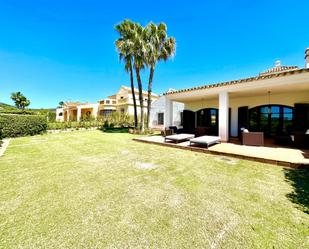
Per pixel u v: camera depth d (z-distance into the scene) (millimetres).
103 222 2623
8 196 3504
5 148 8734
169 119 13070
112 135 14484
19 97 38812
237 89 9148
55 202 3252
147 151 7977
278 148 7840
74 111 36719
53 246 2143
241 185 3984
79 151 7992
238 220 2641
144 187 3930
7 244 2178
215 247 2096
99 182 4242
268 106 11578
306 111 9891
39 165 5723
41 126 15250
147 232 2387
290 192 3580
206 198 3373
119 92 33250
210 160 6289
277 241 2184
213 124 14680
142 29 14305
